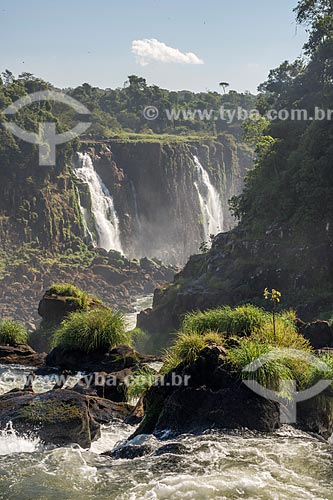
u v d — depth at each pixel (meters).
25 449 11.87
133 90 150.75
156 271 93.62
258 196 51.56
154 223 115.44
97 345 20.69
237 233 50.34
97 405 15.09
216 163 130.00
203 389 12.94
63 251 100.25
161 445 11.94
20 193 99.00
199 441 11.90
